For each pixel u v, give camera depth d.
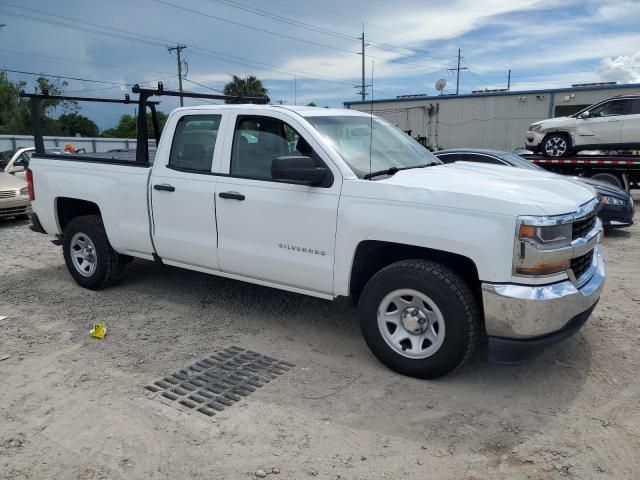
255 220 4.32
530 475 2.80
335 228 3.91
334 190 3.92
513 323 3.35
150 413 3.37
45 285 6.06
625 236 9.07
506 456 2.96
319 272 4.06
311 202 4.00
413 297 3.71
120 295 5.66
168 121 4.93
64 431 3.18
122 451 2.99
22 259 7.37
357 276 4.02
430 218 3.52
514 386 3.72
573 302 3.44
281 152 4.25
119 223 5.31
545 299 3.30
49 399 3.55
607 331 4.67
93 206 5.95
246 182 4.36
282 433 3.16
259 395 3.60
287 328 4.79
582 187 4.07
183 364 4.07
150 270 6.52
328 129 4.25
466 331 3.53
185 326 4.83
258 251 4.36
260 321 4.95
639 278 6.36
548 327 3.37
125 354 4.25
